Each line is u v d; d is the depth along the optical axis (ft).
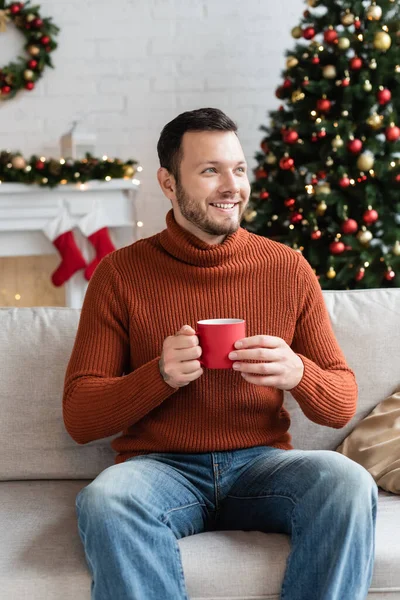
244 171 5.52
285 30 14.38
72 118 14.32
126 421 5.24
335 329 6.40
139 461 5.26
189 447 5.37
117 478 4.88
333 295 6.63
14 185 12.62
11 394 6.15
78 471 6.16
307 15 11.86
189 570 4.67
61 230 12.86
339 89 11.38
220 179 5.37
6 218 12.84
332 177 11.36
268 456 5.36
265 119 14.52
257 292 5.63
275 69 14.44
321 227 11.69
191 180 5.37
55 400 6.17
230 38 14.33
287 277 5.70
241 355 4.91
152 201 14.53
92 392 5.26
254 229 11.99
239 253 5.66
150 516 4.62
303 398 5.25
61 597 4.60
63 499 5.74
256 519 5.16
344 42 11.10
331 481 4.73
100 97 14.30
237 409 5.43
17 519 5.34
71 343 6.28
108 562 4.41
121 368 5.63
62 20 14.08
